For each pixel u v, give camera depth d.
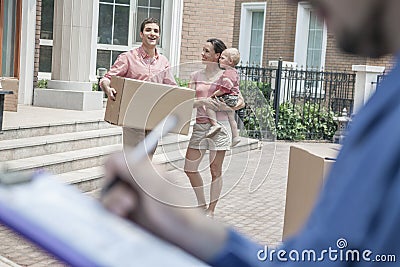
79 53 13.49
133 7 16.50
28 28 13.61
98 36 16.25
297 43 20.48
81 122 11.10
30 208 0.72
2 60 13.26
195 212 0.93
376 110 0.71
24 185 0.74
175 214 0.90
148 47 7.44
